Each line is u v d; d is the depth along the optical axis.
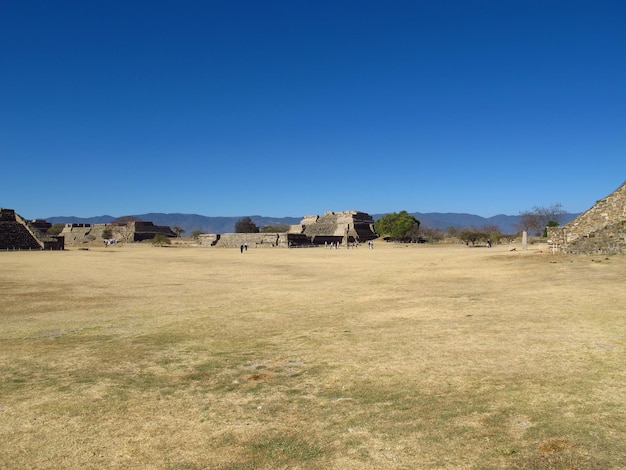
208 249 89.81
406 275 29.89
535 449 5.67
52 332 14.02
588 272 22.84
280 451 5.99
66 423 7.05
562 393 7.39
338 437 6.30
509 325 12.66
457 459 5.55
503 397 7.36
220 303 19.84
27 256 55.09
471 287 22.09
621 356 9.14
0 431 6.80
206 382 8.95
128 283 28.02
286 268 39.94
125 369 9.97
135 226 132.88
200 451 6.07
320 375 9.09
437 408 7.09
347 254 63.91
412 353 10.30
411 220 120.69
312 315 16.30
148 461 5.83
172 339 12.88
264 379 9.01
